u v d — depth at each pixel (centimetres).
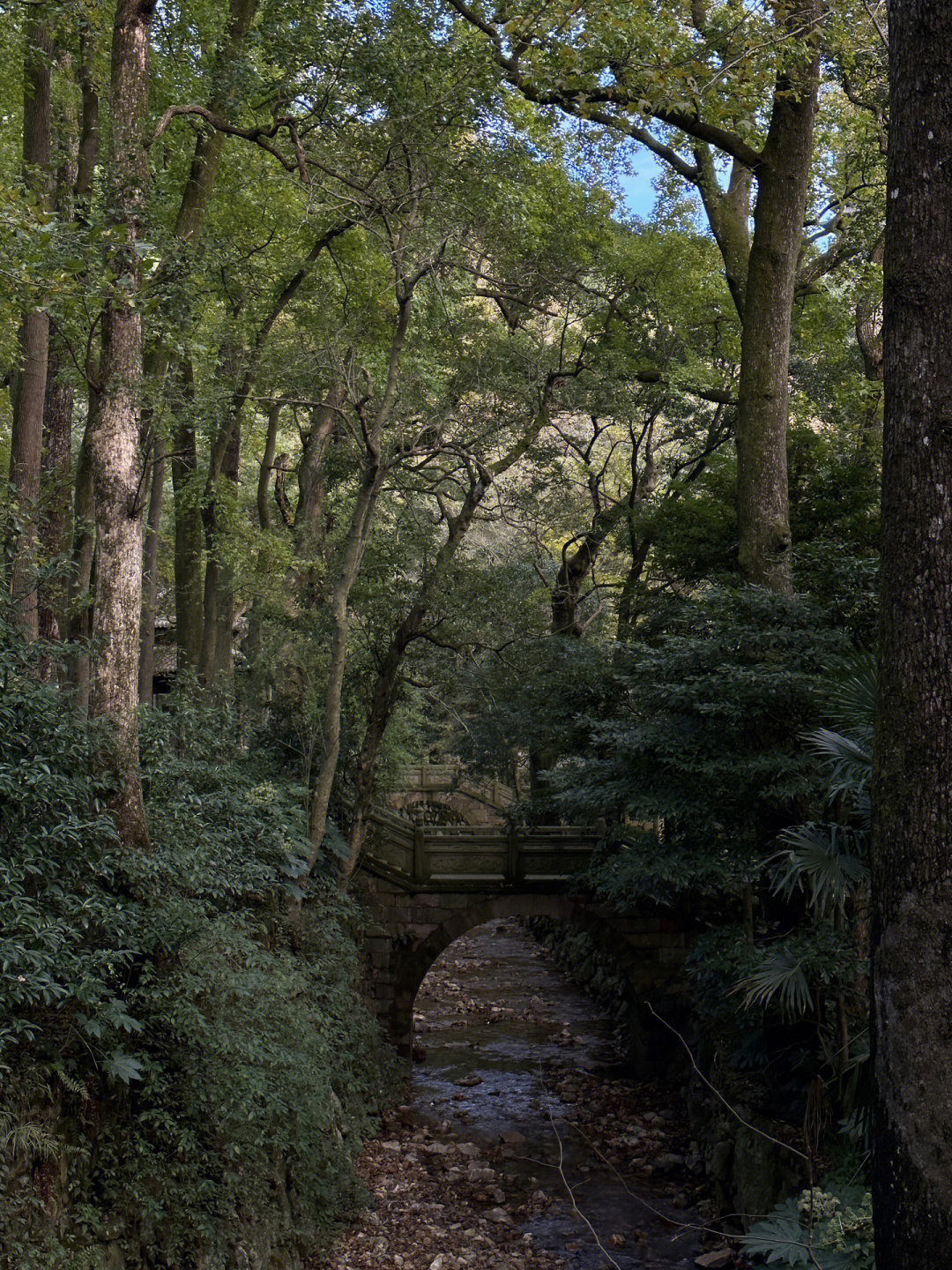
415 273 1409
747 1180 1138
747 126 1271
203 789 1240
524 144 1505
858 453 1842
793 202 1493
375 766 1684
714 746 1234
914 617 552
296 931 1348
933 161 565
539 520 2109
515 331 1862
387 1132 1514
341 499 1880
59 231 781
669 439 2302
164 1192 823
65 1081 734
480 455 1689
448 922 1755
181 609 1709
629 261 1970
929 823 536
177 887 950
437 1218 1252
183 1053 865
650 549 2225
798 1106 1177
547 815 1923
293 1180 1092
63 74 1316
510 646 1675
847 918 1133
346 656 1658
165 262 1002
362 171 1431
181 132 1496
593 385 1825
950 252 560
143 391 947
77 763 836
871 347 2052
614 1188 1362
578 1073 1789
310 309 1761
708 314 2180
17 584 941
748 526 1458
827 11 1384
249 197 1634
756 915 1491
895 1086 533
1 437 1750
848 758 830
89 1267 722
